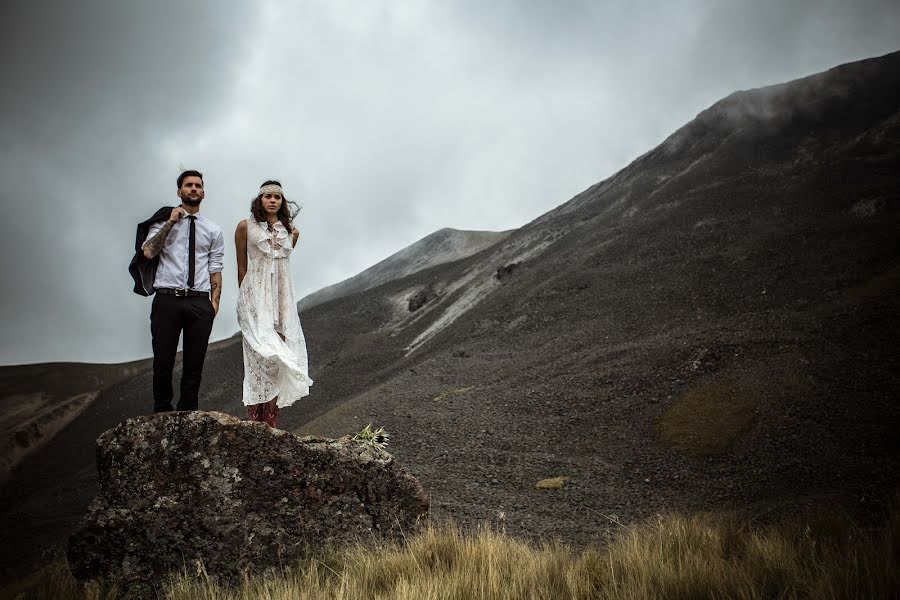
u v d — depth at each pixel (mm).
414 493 7051
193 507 6066
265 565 6070
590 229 124875
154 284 6547
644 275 82125
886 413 31547
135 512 5938
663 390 41969
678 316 65000
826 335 44719
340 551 6199
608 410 41594
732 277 70188
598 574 5539
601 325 69188
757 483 27438
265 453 6453
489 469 34781
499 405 47875
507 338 79188
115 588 5656
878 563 4555
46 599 5906
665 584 4953
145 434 6168
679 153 151125
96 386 173500
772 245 74562
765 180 107188
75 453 128125
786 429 31594
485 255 174750
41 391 166250
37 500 85562
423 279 179500
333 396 103562
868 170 96625
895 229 70750
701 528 6969
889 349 41219
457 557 5598
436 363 71812
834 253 67938
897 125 112562
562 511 25000
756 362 41375
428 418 47531
